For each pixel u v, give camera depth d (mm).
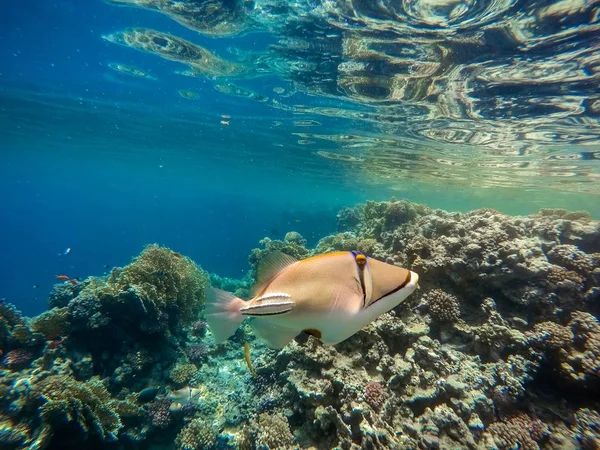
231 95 3176
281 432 1023
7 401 1336
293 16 1854
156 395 1631
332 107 3039
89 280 2090
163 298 1825
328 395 991
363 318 265
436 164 4898
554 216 1961
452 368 1069
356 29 1858
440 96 2496
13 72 3152
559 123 2664
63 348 1636
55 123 5207
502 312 1282
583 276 1348
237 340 2062
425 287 1359
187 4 1916
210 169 9555
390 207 2438
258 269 313
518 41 1707
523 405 1009
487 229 1510
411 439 846
